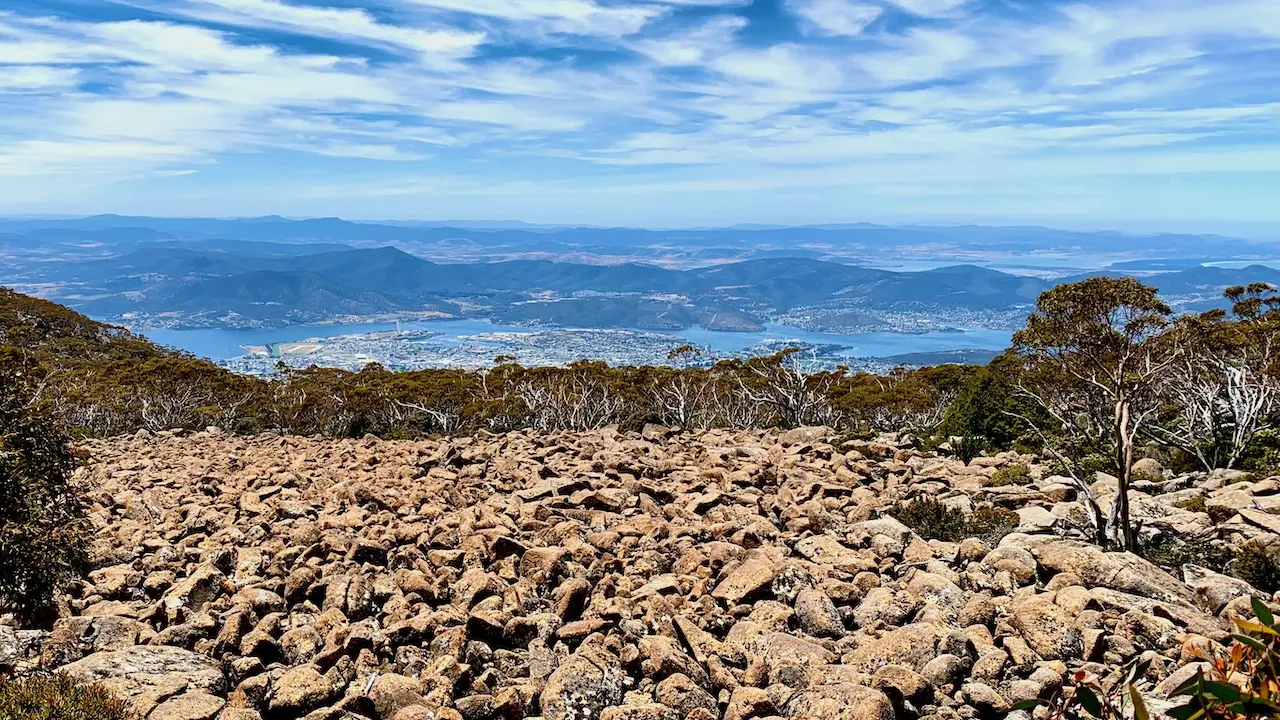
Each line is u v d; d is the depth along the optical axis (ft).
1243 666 6.89
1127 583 26.48
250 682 20.95
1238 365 61.46
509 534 37.09
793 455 61.36
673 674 21.50
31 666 21.22
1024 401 65.87
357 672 22.58
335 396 137.49
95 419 134.82
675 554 34.19
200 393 153.48
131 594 29.94
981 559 31.99
